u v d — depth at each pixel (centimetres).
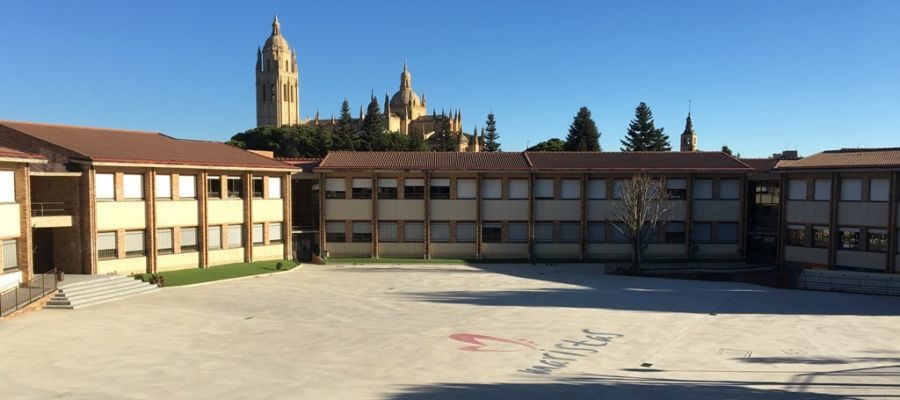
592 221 5578
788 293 3909
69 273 3781
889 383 1927
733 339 2600
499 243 5603
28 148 3781
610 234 5575
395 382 1942
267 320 2917
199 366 2102
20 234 3300
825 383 1931
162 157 4250
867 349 2439
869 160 4484
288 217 5197
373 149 12925
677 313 3173
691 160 5800
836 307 3388
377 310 3195
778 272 4912
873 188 4403
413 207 5584
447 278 4488
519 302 3462
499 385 1914
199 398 1758
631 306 3362
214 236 4644
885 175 4322
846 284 4178
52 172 3556
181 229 4397
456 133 17762
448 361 2214
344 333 2650
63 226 3719
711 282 4444
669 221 5572
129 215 4019
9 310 2844
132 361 2152
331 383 1922
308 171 5703
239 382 1922
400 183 5575
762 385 1912
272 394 1800
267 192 5053
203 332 2639
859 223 4472
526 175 5575
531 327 2800
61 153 3722
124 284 3638
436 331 2702
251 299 3516
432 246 5606
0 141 3841
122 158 3900
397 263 5319
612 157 5928
